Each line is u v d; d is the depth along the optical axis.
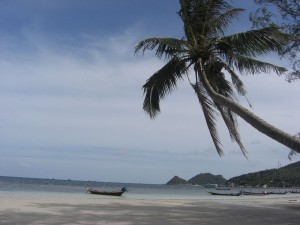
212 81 16.50
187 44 15.10
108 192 47.75
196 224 15.23
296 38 13.40
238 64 16.03
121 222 15.07
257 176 169.38
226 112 16.97
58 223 14.06
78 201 25.42
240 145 17.14
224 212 21.06
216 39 15.30
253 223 16.08
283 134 10.19
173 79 16.20
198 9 15.70
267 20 13.72
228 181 189.38
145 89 16.45
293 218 18.55
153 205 24.59
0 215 15.49
